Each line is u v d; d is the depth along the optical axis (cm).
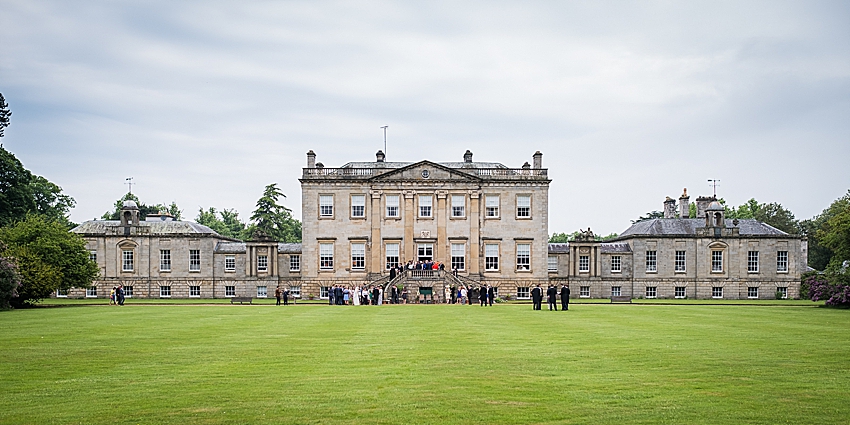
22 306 6109
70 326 3675
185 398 1764
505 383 1944
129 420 1562
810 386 1909
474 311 5134
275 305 6256
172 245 8506
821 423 1525
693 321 4006
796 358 2414
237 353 2534
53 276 6241
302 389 1864
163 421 1552
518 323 3875
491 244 8044
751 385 1923
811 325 3722
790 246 8512
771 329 3469
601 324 3788
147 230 8525
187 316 4506
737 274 8481
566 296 5172
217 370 2164
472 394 1802
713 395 1794
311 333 3269
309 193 8081
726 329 3462
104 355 2498
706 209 8762
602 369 2177
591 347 2703
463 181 8038
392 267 7712
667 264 8512
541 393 1816
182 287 8475
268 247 8444
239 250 8494
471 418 1567
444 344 2805
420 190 8044
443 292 7156
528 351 2583
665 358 2408
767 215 11681
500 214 8056
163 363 2308
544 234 8044
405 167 8031
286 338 3039
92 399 1761
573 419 1558
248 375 2073
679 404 1694
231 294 8475
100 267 8456
